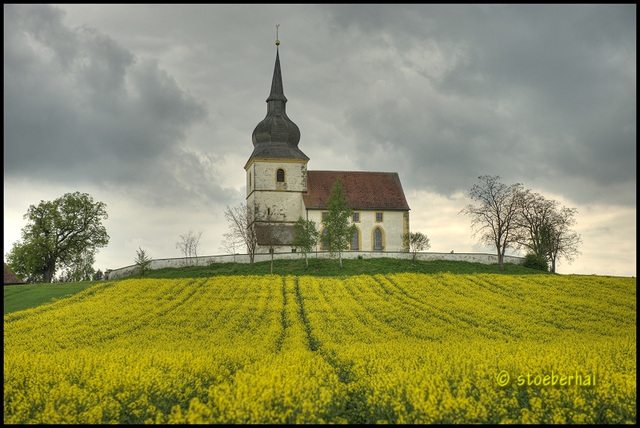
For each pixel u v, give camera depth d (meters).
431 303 51.00
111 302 52.38
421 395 18.89
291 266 74.62
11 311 52.12
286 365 24.97
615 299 52.59
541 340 36.88
